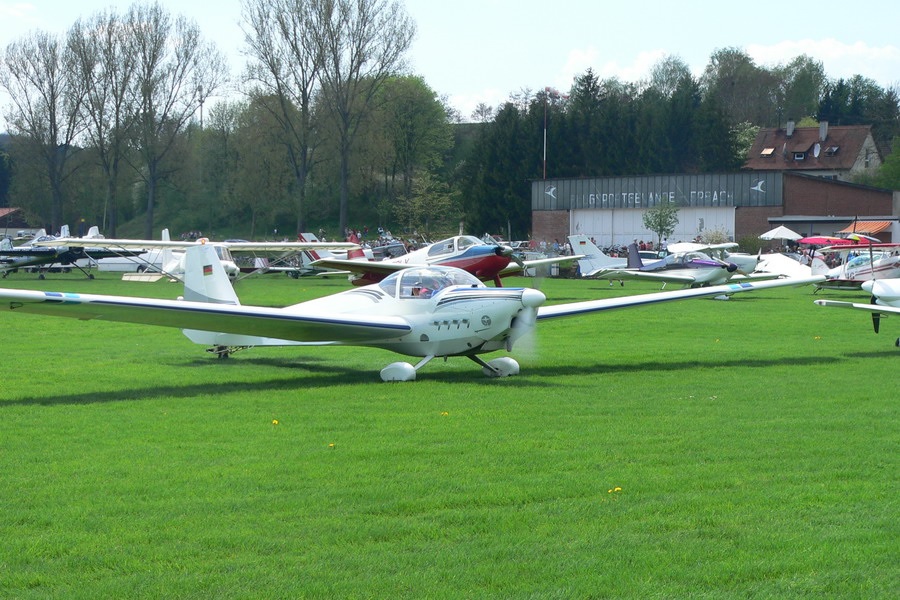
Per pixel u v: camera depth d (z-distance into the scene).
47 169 104.31
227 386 17.59
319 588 7.19
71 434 12.82
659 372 19.39
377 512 9.03
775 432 12.74
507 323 18.33
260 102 91.12
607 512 8.99
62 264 72.94
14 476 10.37
